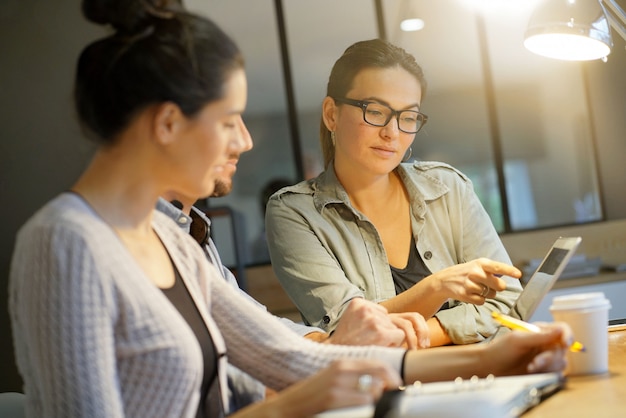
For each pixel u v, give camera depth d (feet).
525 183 17.20
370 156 6.85
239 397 4.92
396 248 7.22
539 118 17.12
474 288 5.98
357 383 3.54
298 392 3.59
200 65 3.82
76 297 3.51
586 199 17.06
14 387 15.37
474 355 4.43
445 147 17.34
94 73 3.85
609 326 6.21
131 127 3.85
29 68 15.55
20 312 3.61
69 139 15.53
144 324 3.76
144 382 3.79
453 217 7.33
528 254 15.74
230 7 17.03
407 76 6.85
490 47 17.12
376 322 5.22
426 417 3.02
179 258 4.55
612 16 7.00
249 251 17.24
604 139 16.71
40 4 15.58
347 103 6.88
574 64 16.90
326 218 7.17
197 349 3.96
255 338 4.73
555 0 6.72
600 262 14.43
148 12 3.87
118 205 4.01
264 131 17.30
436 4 17.06
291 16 17.07
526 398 3.79
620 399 3.92
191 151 3.90
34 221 3.67
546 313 13.80
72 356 3.46
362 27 17.07
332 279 6.75
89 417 3.45
